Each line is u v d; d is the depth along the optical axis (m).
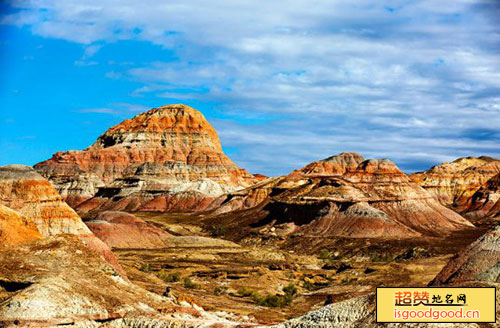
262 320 72.62
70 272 67.50
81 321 59.03
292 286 99.50
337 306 51.97
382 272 105.88
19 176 89.06
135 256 131.62
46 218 85.88
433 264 110.19
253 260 135.25
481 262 65.75
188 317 65.56
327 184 189.50
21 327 56.25
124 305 63.41
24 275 63.84
